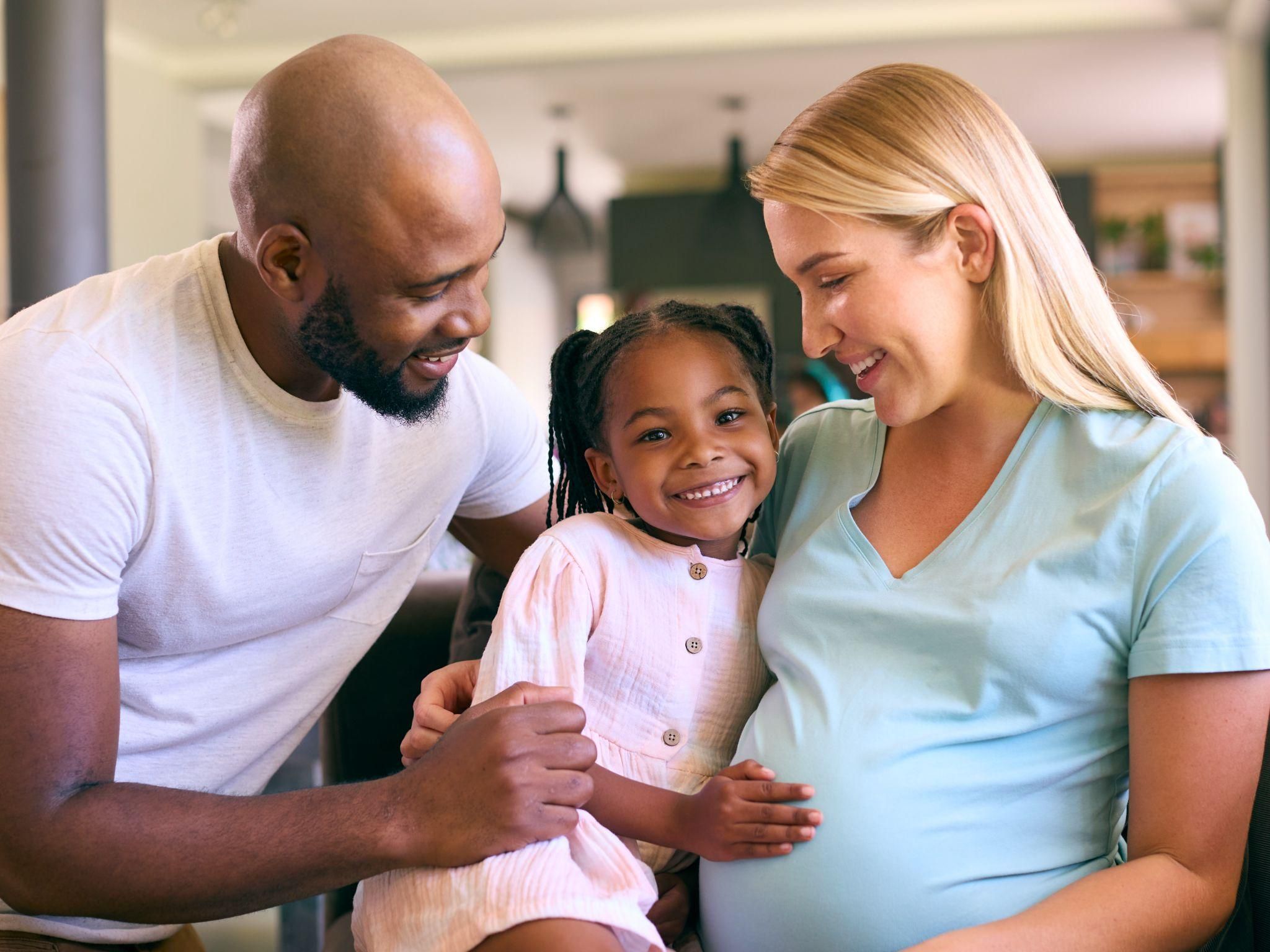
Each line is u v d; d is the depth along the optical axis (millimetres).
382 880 1014
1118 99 6070
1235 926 1048
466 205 1021
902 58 5406
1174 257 6766
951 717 983
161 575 1139
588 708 1144
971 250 1014
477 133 1056
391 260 1016
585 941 878
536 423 1491
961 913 948
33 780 993
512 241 8375
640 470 1136
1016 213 1014
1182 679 925
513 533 1512
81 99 2793
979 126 1018
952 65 5520
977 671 973
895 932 955
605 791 1058
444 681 1167
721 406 1126
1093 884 905
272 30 5164
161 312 1126
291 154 1013
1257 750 933
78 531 1021
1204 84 5828
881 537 1087
